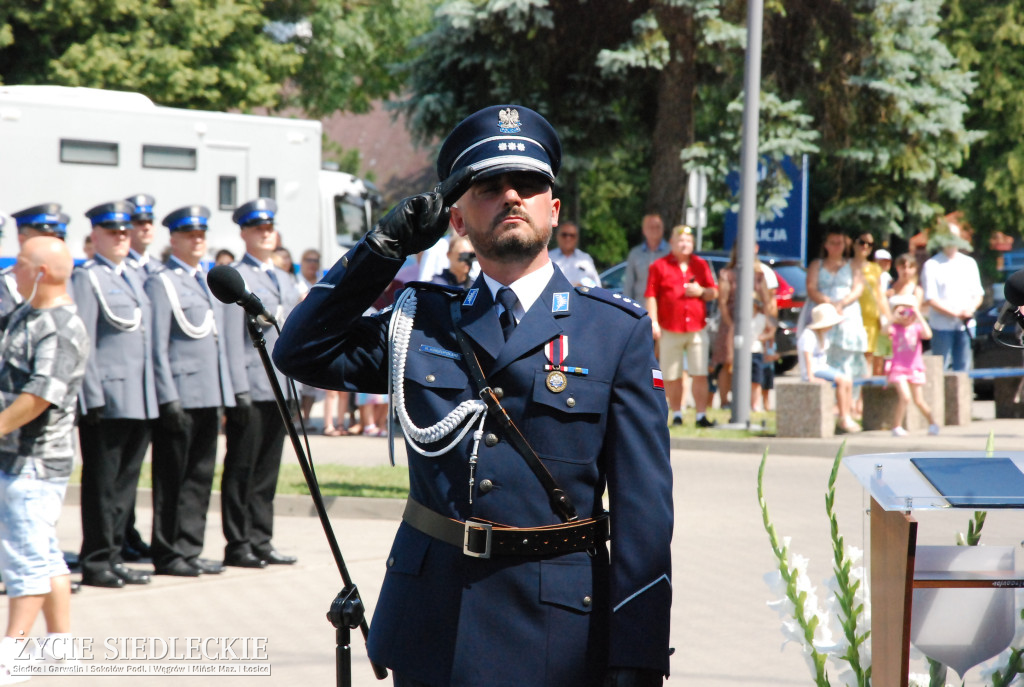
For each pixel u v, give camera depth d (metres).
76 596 9.73
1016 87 38.75
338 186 29.33
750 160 19.66
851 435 18.45
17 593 7.60
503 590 3.76
